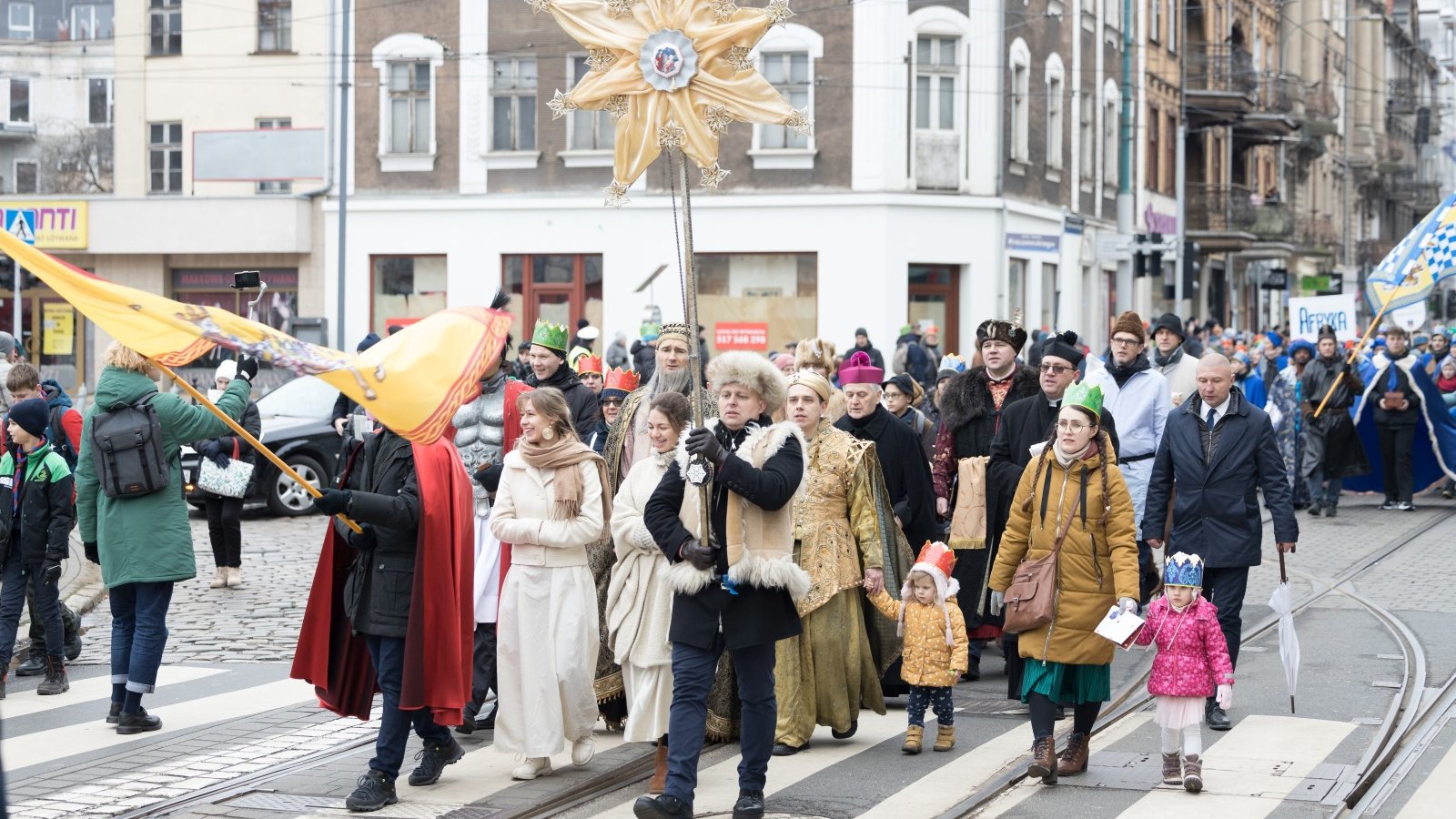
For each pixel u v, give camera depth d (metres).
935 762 8.72
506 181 32.94
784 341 32.22
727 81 7.46
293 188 34.12
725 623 7.34
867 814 7.62
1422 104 89.56
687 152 7.47
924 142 32.44
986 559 10.85
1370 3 75.50
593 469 8.24
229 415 9.60
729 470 7.21
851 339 32.00
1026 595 8.10
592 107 7.60
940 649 8.85
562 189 32.69
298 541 18.36
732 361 7.58
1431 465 22.55
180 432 9.41
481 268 33.06
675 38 7.48
